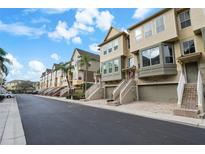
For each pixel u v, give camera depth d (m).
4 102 23.83
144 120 9.88
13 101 25.98
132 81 19.36
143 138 6.27
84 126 8.35
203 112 10.04
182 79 13.31
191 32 14.34
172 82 15.52
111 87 24.72
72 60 41.00
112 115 11.87
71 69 39.19
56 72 54.16
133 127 8.08
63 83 47.06
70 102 23.77
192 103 11.35
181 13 15.31
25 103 22.23
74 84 38.53
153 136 6.52
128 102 18.25
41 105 19.39
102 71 25.52
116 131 7.33
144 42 17.73
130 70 20.38
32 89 98.31
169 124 8.69
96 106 17.78
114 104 17.36
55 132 7.21
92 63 38.72
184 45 14.88
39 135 6.77
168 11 15.58
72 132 7.19
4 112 13.35
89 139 6.20
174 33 14.80
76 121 9.66
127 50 21.84
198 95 10.45
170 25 15.26
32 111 14.09
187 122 8.74
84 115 11.90
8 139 6.28
